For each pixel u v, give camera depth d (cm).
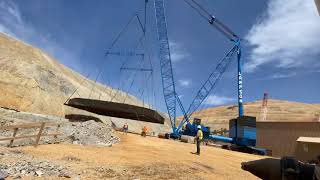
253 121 6506
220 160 2898
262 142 7750
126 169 1738
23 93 9831
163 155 2602
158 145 3575
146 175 1645
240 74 8350
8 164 1403
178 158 2517
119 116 6153
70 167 1575
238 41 8456
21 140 2261
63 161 1734
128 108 5834
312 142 5519
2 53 12531
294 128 7200
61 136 2762
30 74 11919
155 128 16325
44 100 10494
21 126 2070
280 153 7331
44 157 1777
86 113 11925
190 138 6544
